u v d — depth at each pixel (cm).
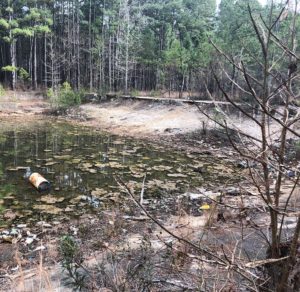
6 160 1149
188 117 1905
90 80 3691
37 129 1934
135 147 1463
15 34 3694
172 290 230
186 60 2402
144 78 3781
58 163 1123
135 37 3322
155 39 3600
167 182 927
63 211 690
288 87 128
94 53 3616
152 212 659
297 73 127
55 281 322
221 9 2394
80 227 571
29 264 438
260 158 135
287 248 175
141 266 249
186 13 3694
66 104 2669
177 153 1343
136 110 2350
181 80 3061
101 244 408
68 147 1428
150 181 932
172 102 2203
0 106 2750
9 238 552
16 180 915
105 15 3872
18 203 737
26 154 1258
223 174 1006
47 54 3997
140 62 3331
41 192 816
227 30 1884
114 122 2173
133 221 587
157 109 2219
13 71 3503
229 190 706
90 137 1706
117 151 1366
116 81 3594
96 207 714
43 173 992
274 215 142
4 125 2047
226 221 418
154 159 1230
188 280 218
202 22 3241
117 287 225
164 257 271
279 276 149
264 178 144
